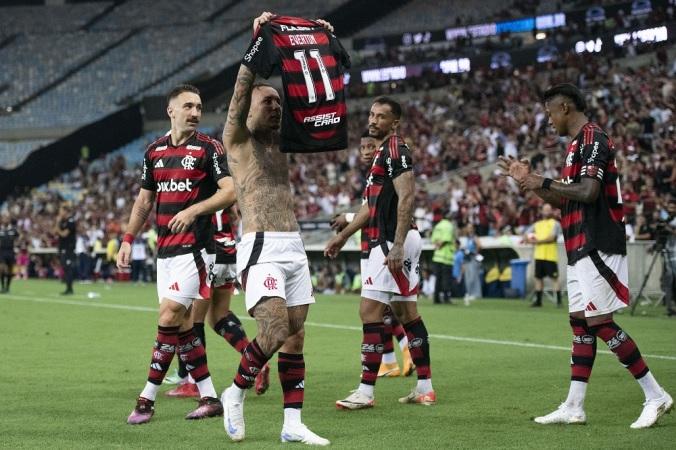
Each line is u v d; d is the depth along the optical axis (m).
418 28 75.88
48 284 47.06
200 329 12.50
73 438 9.43
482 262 36.59
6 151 77.88
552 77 57.22
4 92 82.94
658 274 28.72
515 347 17.53
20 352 17.20
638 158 39.44
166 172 10.77
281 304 9.00
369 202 11.55
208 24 86.31
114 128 75.44
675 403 11.06
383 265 11.30
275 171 9.32
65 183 71.88
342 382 13.44
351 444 9.03
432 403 11.47
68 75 84.19
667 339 18.64
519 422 10.15
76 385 13.17
